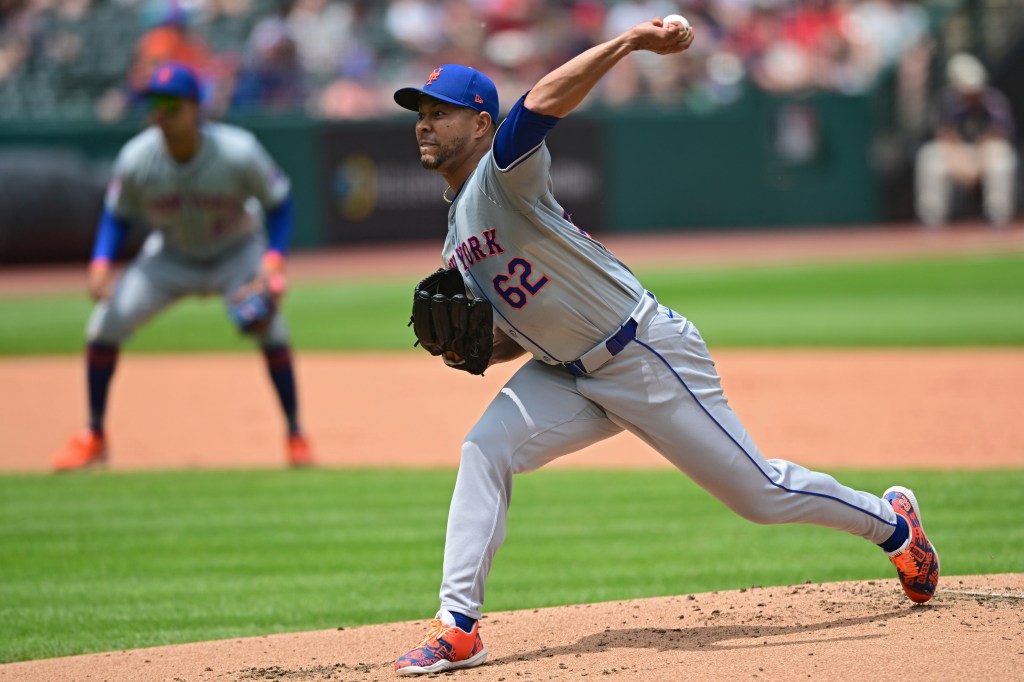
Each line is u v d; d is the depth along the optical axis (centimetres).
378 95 8338
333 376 4322
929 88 8856
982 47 8781
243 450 3238
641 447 3306
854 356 4331
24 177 6944
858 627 1495
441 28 8706
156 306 2995
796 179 8638
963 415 3325
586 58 1297
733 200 8556
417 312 1437
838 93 8631
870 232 8494
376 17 8725
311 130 7844
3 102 8056
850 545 2180
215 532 2381
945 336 4659
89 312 5803
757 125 8531
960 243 7688
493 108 1436
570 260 1400
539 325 1430
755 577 1953
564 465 3055
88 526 2439
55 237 7081
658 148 8375
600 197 8294
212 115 7669
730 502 1488
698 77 8606
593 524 2398
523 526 2394
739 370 4131
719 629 1541
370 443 3300
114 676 1492
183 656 1580
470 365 1461
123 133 7356
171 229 2959
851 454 2916
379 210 8050
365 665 1480
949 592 1661
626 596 1862
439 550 2234
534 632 1599
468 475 1434
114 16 8475
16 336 5200
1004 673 1280
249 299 2878
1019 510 2317
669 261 7194
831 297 5809
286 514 2522
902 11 9225
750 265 6962
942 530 2161
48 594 1980
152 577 2077
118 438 3412
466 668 1418
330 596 1944
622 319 1427
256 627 1780
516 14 8712
